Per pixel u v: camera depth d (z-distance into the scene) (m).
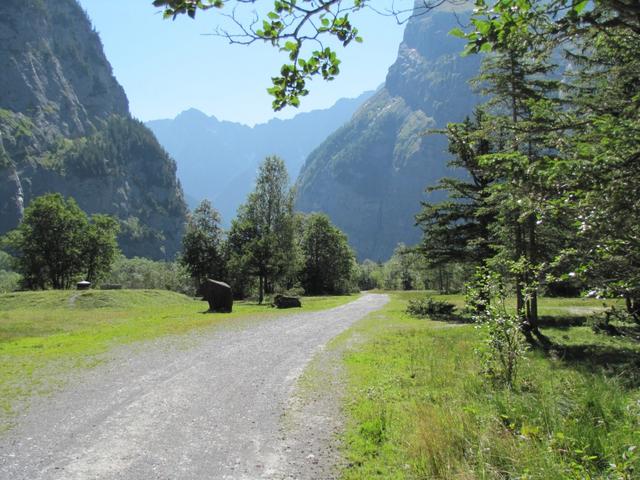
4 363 12.77
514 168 6.52
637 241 5.23
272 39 3.14
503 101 17.62
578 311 28.28
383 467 6.29
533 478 5.12
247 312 29.53
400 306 38.62
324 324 23.22
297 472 6.22
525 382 9.98
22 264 61.62
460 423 7.06
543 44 3.89
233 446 7.12
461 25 3.26
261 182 60.34
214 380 11.11
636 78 9.53
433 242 27.64
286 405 9.14
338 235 80.81
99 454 6.81
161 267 122.50
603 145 5.82
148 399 9.52
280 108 3.79
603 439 5.89
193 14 2.82
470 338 17.97
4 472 6.21
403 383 10.65
